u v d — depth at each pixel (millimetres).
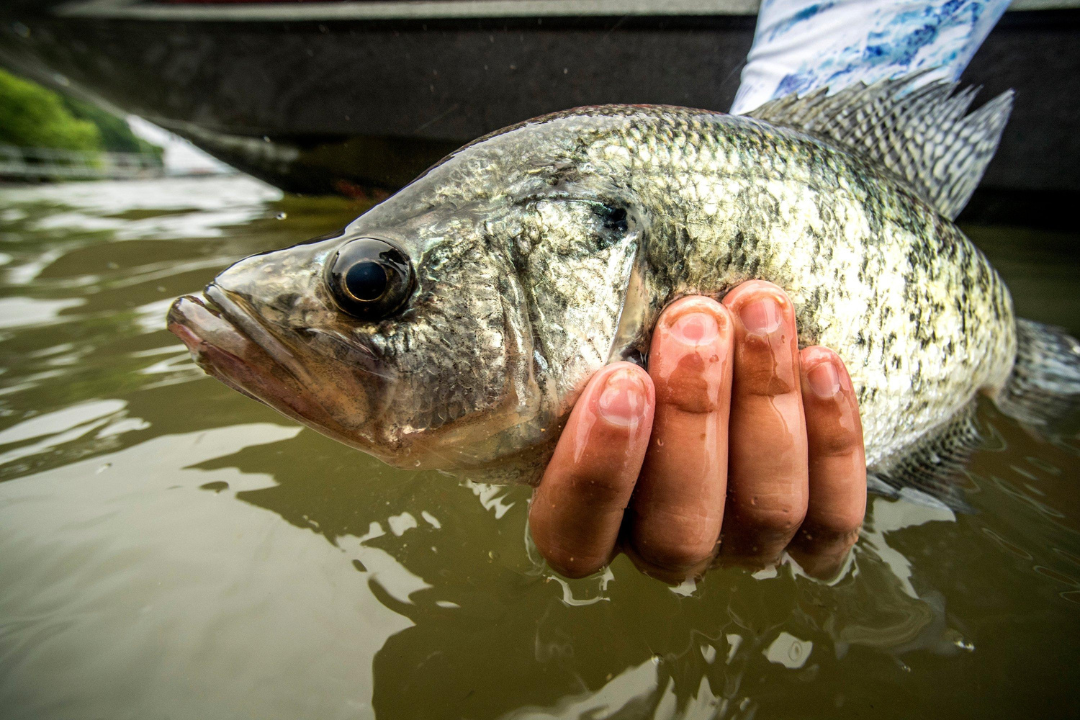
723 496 139
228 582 149
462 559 158
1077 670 133
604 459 128
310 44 442
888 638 141
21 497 173
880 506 178
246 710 124
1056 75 371
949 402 192
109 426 207
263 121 560
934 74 219
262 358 131
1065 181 413
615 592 151
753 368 137
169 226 607
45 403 220
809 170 152
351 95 451
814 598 150
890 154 185
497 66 387
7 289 359
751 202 145
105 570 151
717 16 331
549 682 131
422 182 141
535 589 151
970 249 192
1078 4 337
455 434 140
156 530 163
